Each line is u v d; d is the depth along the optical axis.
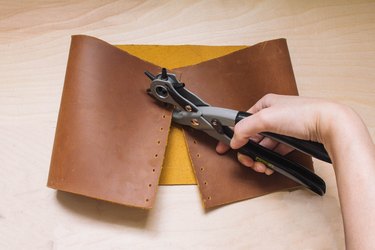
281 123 0.52
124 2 0.78
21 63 0.71
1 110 0.67
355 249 0.39
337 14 0.81
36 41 0.73
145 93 0.62
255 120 0.53
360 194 0.41
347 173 0.43
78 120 0.58
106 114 0.59
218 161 0.63
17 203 0.60
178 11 0.78
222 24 0.78
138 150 0.59
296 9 0.81
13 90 0.68
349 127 0.47
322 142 0.52
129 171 0.57
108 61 0.62
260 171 0.61
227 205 0.62
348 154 0.44
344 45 0.78
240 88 0.66
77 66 0.61
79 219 0.59
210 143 0.63
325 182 0.65
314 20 0.80
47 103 0.68
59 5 0.76
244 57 0.68
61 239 0.58
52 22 0.74
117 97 0.61
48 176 0.58
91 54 0.61
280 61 0.68
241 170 0.63
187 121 0.62
